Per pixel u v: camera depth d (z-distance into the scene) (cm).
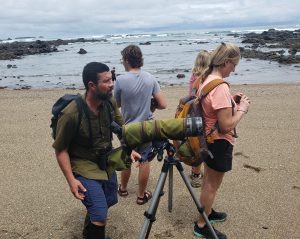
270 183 605
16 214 526
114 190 435
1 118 1064
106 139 404
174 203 546
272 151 741
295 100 1202
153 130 371
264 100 1220
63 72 2528
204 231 458
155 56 3556
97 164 404
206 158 429
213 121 414
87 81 376
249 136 836
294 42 4297
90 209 389
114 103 421
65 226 496
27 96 1437
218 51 417
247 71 2214
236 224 491
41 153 764
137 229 486
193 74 560
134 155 390
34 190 598
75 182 384
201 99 415
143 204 544
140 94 506
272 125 919
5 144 826
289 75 1967
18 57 4100
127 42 7431
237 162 691
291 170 651
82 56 3997
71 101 383
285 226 483
